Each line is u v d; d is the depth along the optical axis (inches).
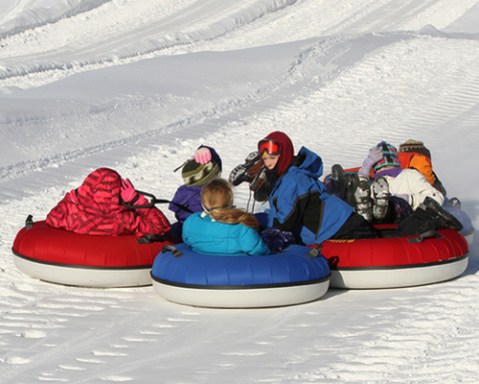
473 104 1088.8
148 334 422.9
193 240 466.3
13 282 511.2
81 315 452.8
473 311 436.1
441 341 392.5
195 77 1242.0
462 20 1921.8
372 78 1248.8
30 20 1847.9
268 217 522.9
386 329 412.8
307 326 425.1
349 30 1911.9
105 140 958.4
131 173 830.5
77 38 1784.0
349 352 383.9
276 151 491.5
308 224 500.1
